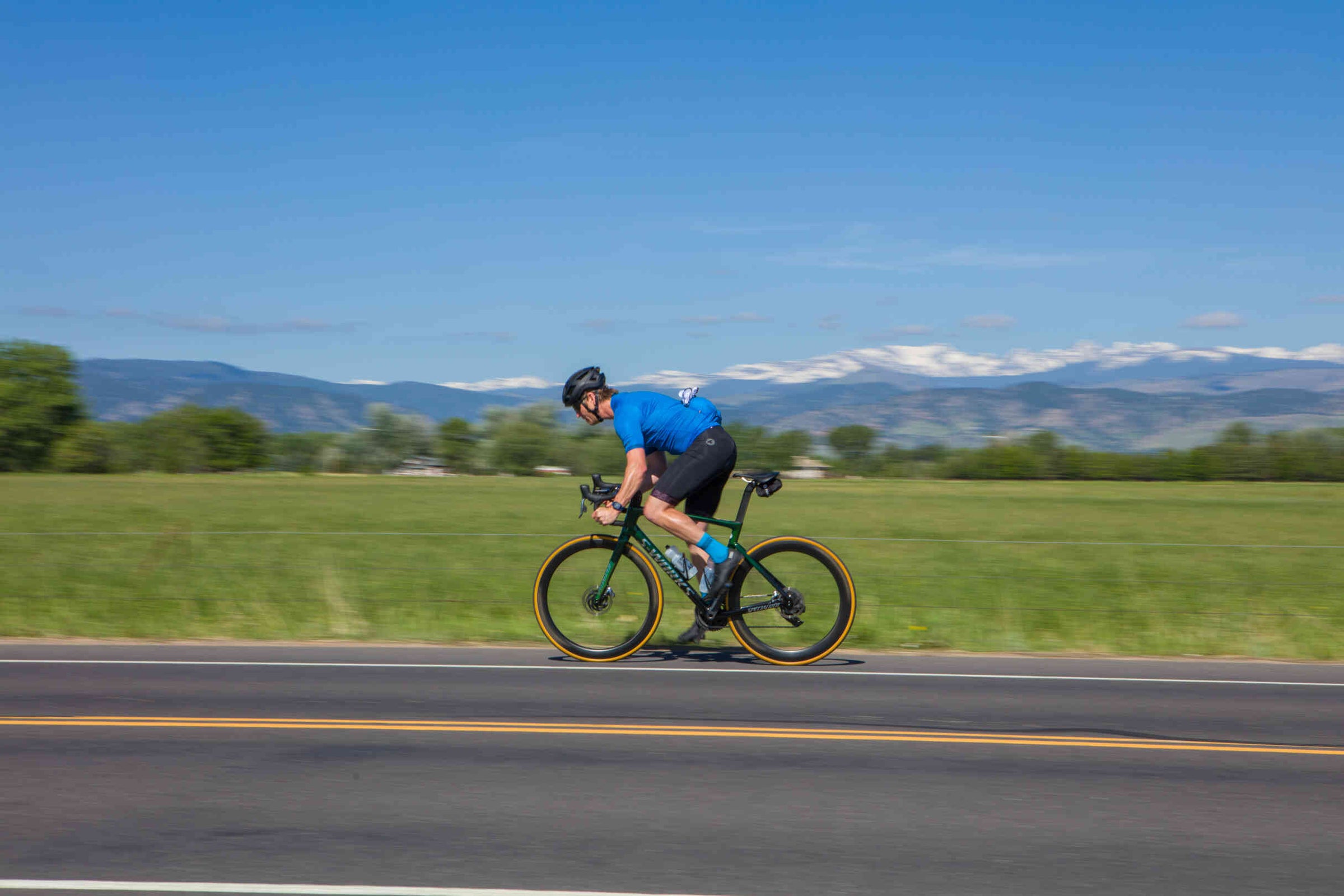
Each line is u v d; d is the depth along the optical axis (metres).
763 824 3.88
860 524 25.34
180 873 3.38
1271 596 11.42
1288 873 3.48
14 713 5.50
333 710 5.58
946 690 6.18
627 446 6.75
